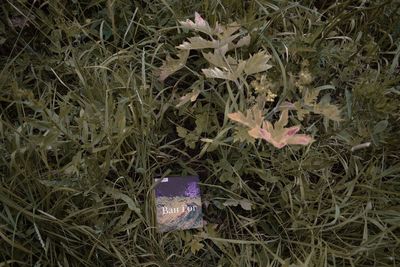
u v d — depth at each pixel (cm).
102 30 114
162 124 109
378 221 103
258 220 104
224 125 104
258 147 107
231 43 107
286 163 105
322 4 123
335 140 109
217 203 105
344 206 104
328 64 114
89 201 100
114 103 106
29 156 99
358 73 116
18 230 98
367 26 118
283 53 112
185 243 102
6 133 102
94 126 102
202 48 105
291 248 103
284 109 102
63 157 102
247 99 105
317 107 105
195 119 108
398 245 102
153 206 102
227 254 101
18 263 97
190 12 115
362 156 109
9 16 113
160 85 110
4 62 111
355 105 109
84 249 99
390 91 111
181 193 104
